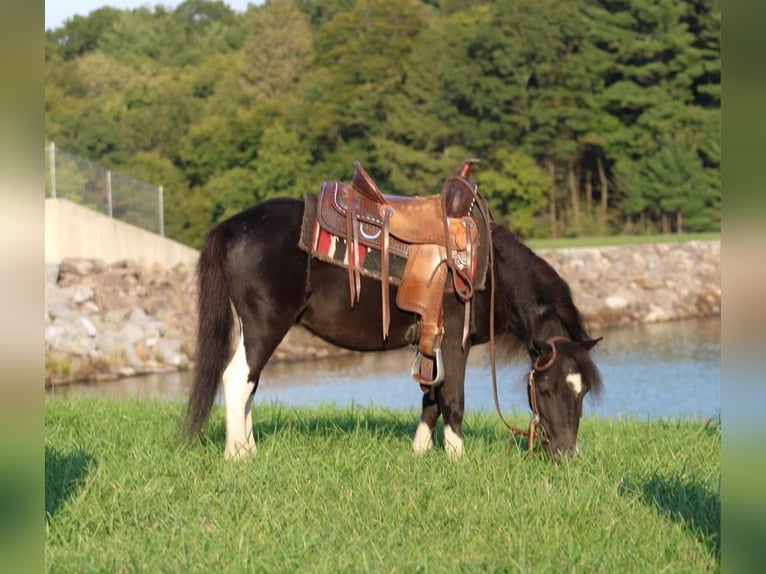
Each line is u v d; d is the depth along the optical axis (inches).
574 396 291.7
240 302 302.5
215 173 1968.5
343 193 303.7
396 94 2107.5
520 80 2183.8
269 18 2198.6
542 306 304.2
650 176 2209.6
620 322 1393.9
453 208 303.0
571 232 2207.2
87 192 999.0
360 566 204.8
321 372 898.7
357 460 286.4
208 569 204.5
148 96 2064.5
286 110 2016.5
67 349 853.8
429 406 315.3
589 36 2271.2
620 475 282.0
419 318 303.4
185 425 305.1
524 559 205.9
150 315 972.6
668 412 627.8
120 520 235.6
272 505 244.1
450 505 246.1
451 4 2591.0
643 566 206.8
